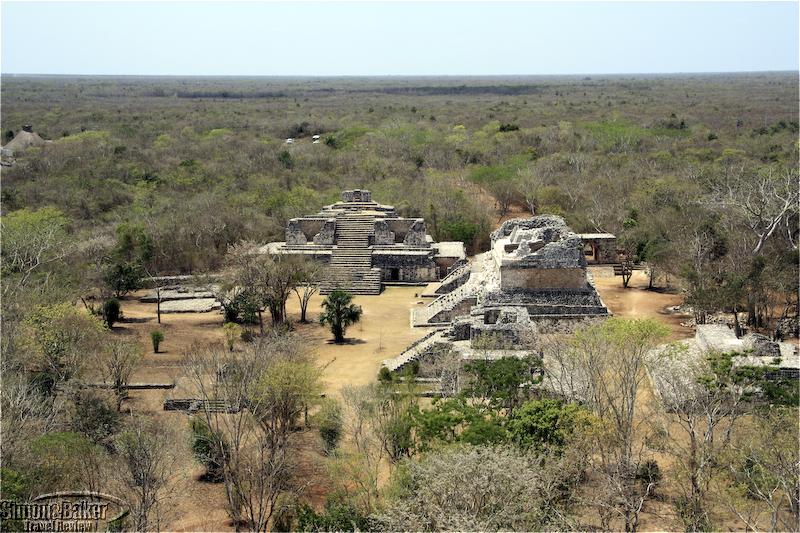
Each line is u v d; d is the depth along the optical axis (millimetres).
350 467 27875
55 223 60562
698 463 26359
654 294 55094
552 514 24234
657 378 32312
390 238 62625
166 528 26781
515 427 27156
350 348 44688
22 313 38781
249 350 35156
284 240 68438
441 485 22625
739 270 45781
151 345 45062
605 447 28266
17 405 28656
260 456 28859
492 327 37844
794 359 34062
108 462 29156
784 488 24078
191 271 63625
